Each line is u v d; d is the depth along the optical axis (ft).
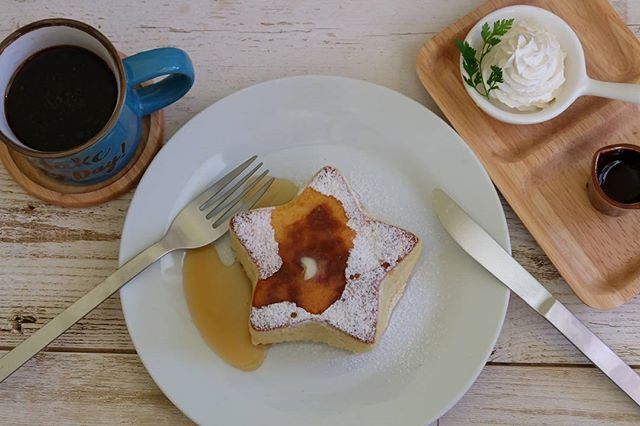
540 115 1.77
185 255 1.71
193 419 1.58
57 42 1.66
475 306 1.65
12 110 1.63
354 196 1.70
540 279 1.75
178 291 1.69
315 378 1.64
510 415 1.67
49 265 1.77
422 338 1.65
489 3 1.88
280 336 1.63
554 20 1.82
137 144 1.78
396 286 1.67
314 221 1.66
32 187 1.77
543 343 1.71
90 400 1.69
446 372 1.61
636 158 1.74
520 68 1.75
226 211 1.72
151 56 1.61
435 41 1.86
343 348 1.65
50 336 1.62
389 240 1.65
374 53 1.91
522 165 1.79
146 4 1.94
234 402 1.61
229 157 1.78
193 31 1.92
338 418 1.59
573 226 1.76
